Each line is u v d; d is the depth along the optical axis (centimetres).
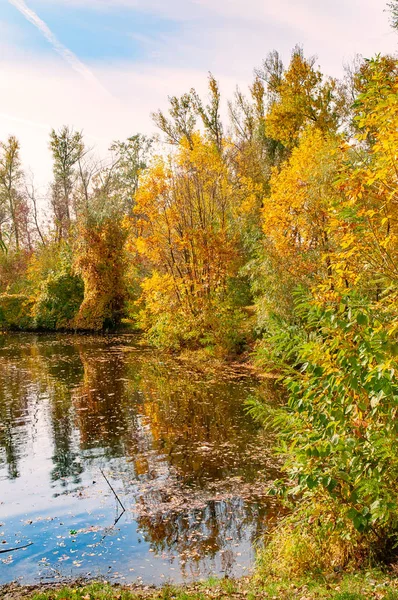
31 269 3934
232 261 2244
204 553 634
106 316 3306
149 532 693
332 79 2695
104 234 3228
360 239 532
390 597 423
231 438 1088
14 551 650
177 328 2281
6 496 821
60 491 838
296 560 559
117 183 4934
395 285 510
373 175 491
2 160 5088
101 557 632
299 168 1625
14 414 1316
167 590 523
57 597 503
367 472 500
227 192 2308
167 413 1303
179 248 2242
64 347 2642
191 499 793
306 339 570
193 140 2275
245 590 516
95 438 1112
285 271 1608
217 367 1947
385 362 447
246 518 724
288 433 575
